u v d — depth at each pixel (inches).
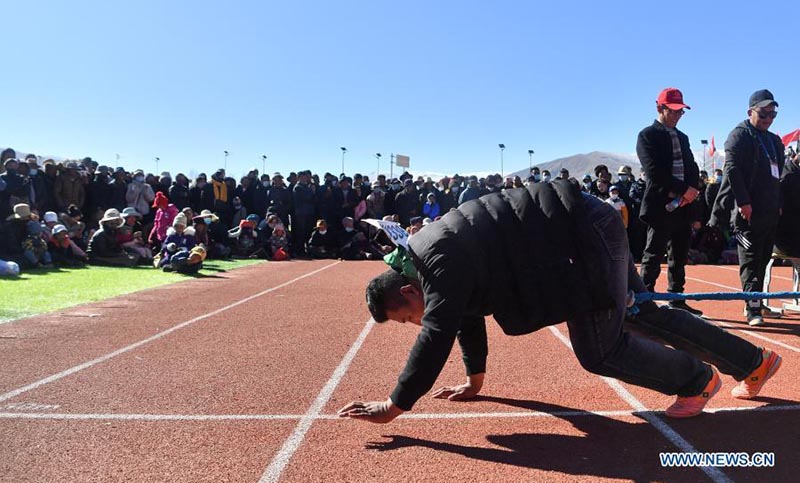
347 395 145.4
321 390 149.3
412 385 105.5
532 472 102.4
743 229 221.5
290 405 137.7
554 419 128.4
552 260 105.5
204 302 293.9
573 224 107.4
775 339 203.9
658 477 100.3
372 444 114.9
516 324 109.0
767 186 214.7
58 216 468.1
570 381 157.6
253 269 473.7
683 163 225.0
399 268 115.1
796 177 226.2
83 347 194.7
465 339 137.5
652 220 227.0
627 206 519.8
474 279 104.3
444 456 109.3
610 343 111.5
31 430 121.6
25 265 401.7
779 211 220.5
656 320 127.3
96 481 98.8
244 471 102.7
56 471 102.6
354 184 622.5
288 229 612.4
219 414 131.5
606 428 122.9
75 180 500.1
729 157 216.5
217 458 108.0
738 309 267.7
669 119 224.4
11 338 207.3
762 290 225.3
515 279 105.7
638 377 115.5
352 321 244.2
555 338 213.2
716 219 236.5
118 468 103.7
